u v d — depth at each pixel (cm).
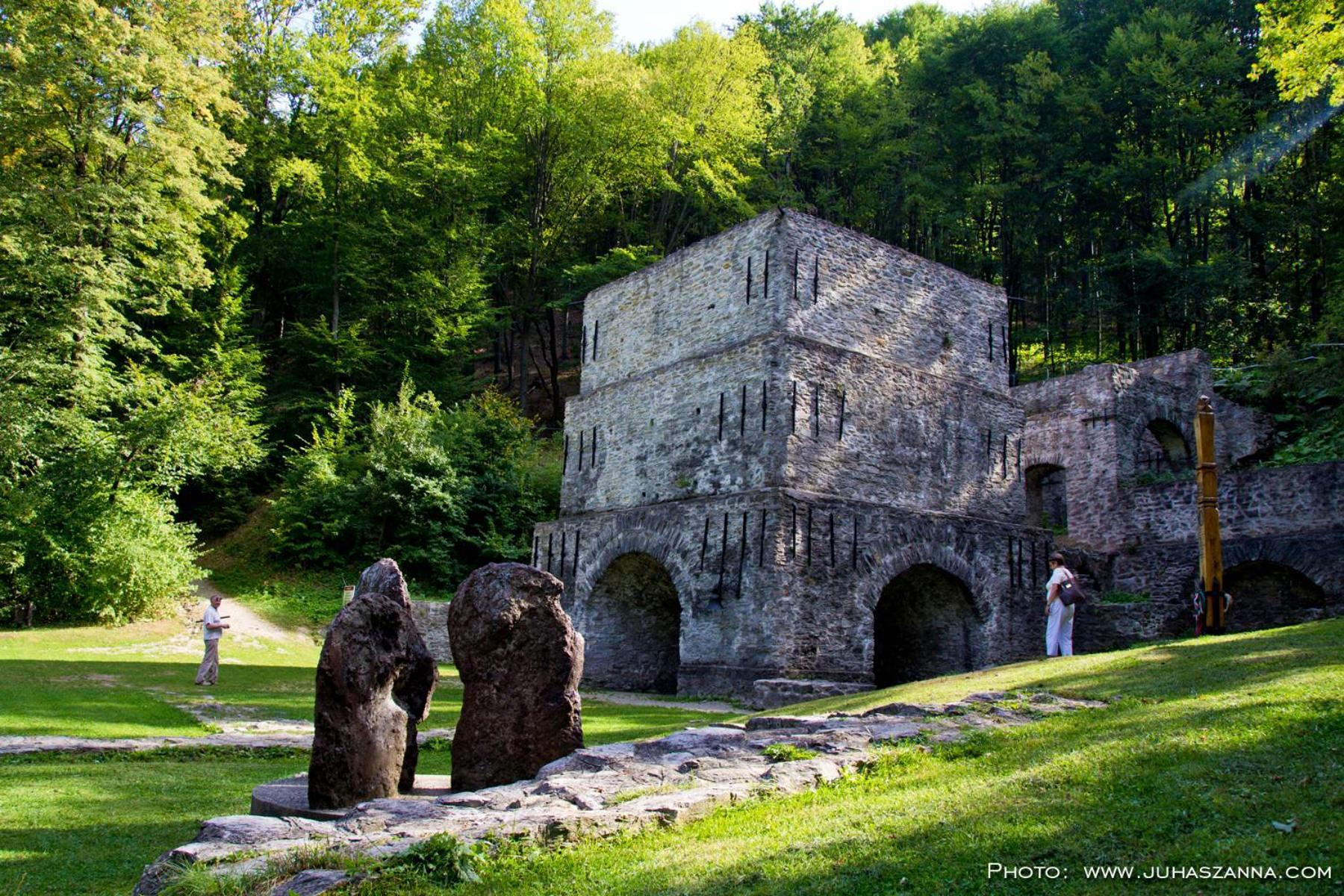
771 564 2109
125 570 2800
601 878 521
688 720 1648
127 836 775
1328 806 534
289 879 517
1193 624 2541
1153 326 4544
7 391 2822
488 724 830
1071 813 569
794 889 490
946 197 5028
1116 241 4838
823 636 2147
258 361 4206
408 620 866
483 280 4991
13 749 1110
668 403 2581
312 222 4516
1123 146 4516
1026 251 5053
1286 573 2433
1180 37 4547
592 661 2570
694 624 2272
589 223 5119
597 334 2969
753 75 5169
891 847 543
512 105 4706
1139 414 3083
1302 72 2117
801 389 2292
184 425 3123
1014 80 5128
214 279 3981
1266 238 4462
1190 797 575
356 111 4431
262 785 841
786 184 5103
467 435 3862
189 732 1351
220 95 3403
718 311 2511
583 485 2858
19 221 2925
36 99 2803
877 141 5169
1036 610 2581
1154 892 453
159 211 3044
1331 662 940
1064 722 851
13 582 2714
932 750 805
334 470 3662
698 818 650
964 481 2605
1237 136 4553
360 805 673
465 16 5150
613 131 4594
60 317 2923
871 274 2530
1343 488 2345
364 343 4356
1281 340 4238
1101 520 2967
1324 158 4262
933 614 2570
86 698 1581
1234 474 2555
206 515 3888
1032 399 3275
